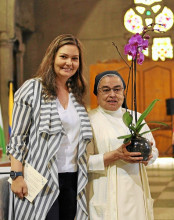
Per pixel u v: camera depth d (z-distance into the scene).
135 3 16.70
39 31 16.92
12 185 2.56
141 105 16.00
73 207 2.68
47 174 2.55
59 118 2.62
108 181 2.84
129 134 2.80
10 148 2.57
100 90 2.93
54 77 2.69
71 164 2.67
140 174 2.92
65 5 16.97
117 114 2.98
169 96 15.88
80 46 2.79
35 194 2.54
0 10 14.00
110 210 2.80
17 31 15.83
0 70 14.06
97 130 2.92
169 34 16.30
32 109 2.60
